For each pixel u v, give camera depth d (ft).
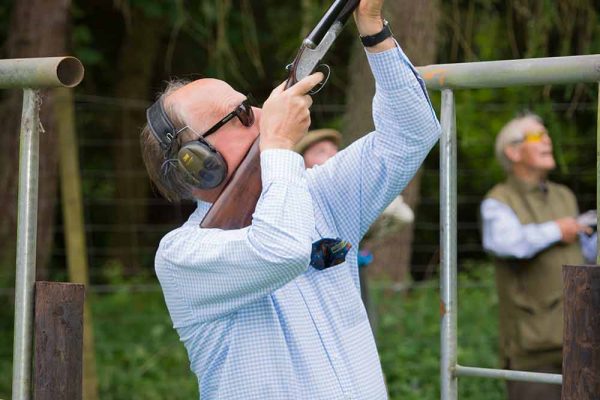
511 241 24.62
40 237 39.60
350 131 34.37
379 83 12.78
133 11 53.36
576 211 25.90
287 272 11.55
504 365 25.63
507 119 48.65
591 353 10.62
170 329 39.32
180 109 12.70
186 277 12.36
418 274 54.65
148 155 13.34
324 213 13.15
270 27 53.01
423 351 35.60
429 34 34.91
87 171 53.26
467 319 38.86
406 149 12.89
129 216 54.65
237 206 12.24
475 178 50.90
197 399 34.40
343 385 12.19
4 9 45.85
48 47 39.40
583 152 44.45
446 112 13.66
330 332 12.44
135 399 34.32
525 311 24.81
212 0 43.98
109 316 40.63
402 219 21.75
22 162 12.83
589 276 10.63
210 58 48.75
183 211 58.29
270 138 11.98
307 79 12.12
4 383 35.17
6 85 12.90
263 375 12.16
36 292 12.59
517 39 42.29
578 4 36.76
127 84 55.57
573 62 12.27
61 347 12.39
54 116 38.58
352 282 12.86
